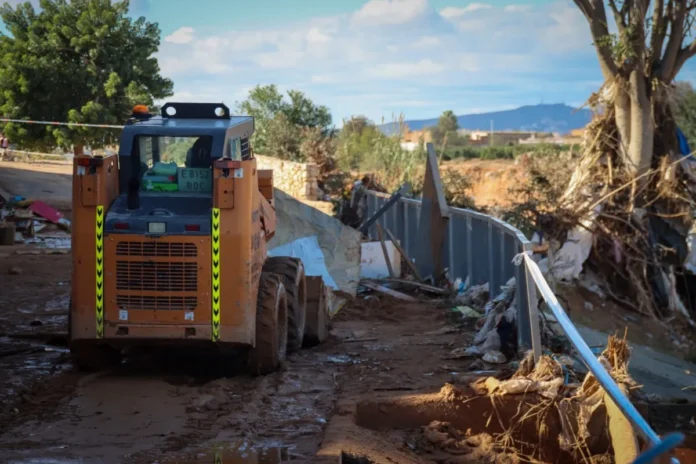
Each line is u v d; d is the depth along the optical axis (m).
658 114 20.36
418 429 8.48
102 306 8.96
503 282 13.60
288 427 7.54
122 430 7.31
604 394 8.16
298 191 33.88
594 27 19.89
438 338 12.28
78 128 49.50
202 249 8.88
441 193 18.58
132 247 8.91
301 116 44.75
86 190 8.89
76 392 8.62
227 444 6.87
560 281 18.89
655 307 19.19
